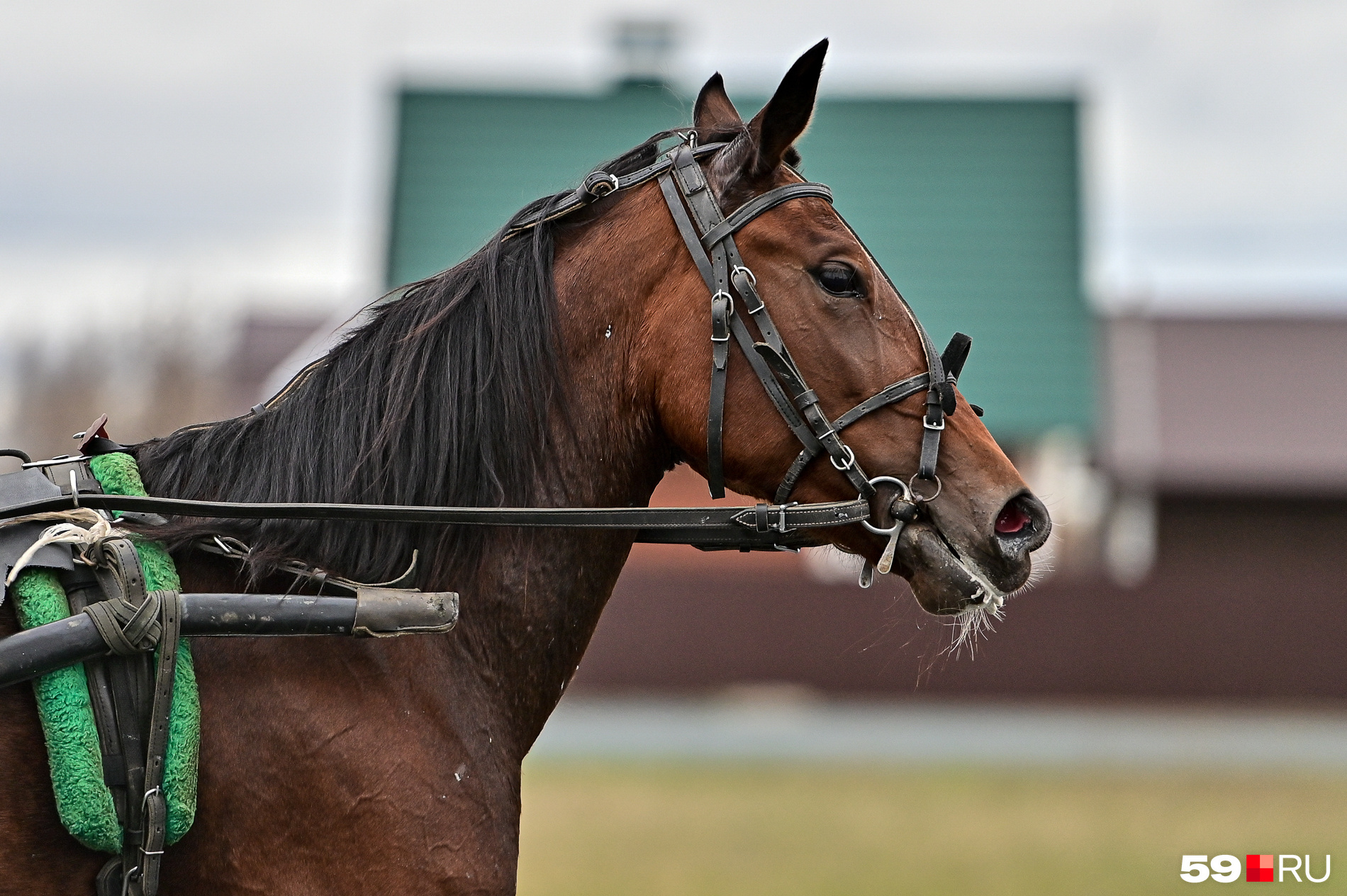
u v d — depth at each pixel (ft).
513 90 131.75
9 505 15.62
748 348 17.44
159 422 231.30
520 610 17.40
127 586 15.15
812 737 96.73
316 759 15.65
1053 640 115.34
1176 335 186.50
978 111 135.13
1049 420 124.67
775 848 53.57
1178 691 115.03
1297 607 115.75
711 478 17.74
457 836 16.14
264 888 15.42
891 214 130.31
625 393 17.99
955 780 75.46
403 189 126.21
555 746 91.15
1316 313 189.67
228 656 15.85
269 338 202.08
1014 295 128.06
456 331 17.54
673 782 73.92
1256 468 143.02
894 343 17.69
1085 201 131.54
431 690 16.55
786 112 17.70
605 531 18.04
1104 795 69.62
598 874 47.52
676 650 115.96
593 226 18.37
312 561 16.60
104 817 14.75
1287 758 87.30
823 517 17.22
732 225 17.67
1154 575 125.08
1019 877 47.78
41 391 237.45
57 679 14.93
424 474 16.98
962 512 17.24
